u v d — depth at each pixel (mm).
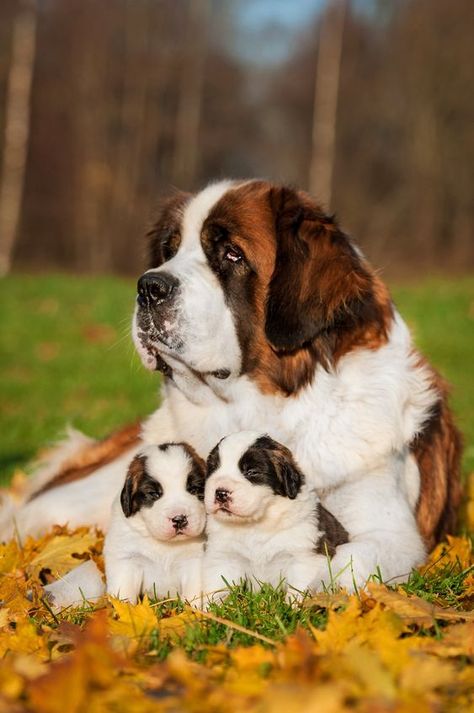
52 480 10086
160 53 64500
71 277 42406
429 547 8000
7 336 29500
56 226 62125
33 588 7027
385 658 4723
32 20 55844
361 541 6926
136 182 63875
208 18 65000
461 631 5258
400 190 60719
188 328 7121
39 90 61312
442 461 8148
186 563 6793
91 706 4121
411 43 58750
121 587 6695
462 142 58656
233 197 7551
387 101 59812
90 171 61469
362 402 7312
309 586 6352
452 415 8703
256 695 4254
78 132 62031
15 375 24141
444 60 58219
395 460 7457
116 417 17781
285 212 7465
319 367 7301
